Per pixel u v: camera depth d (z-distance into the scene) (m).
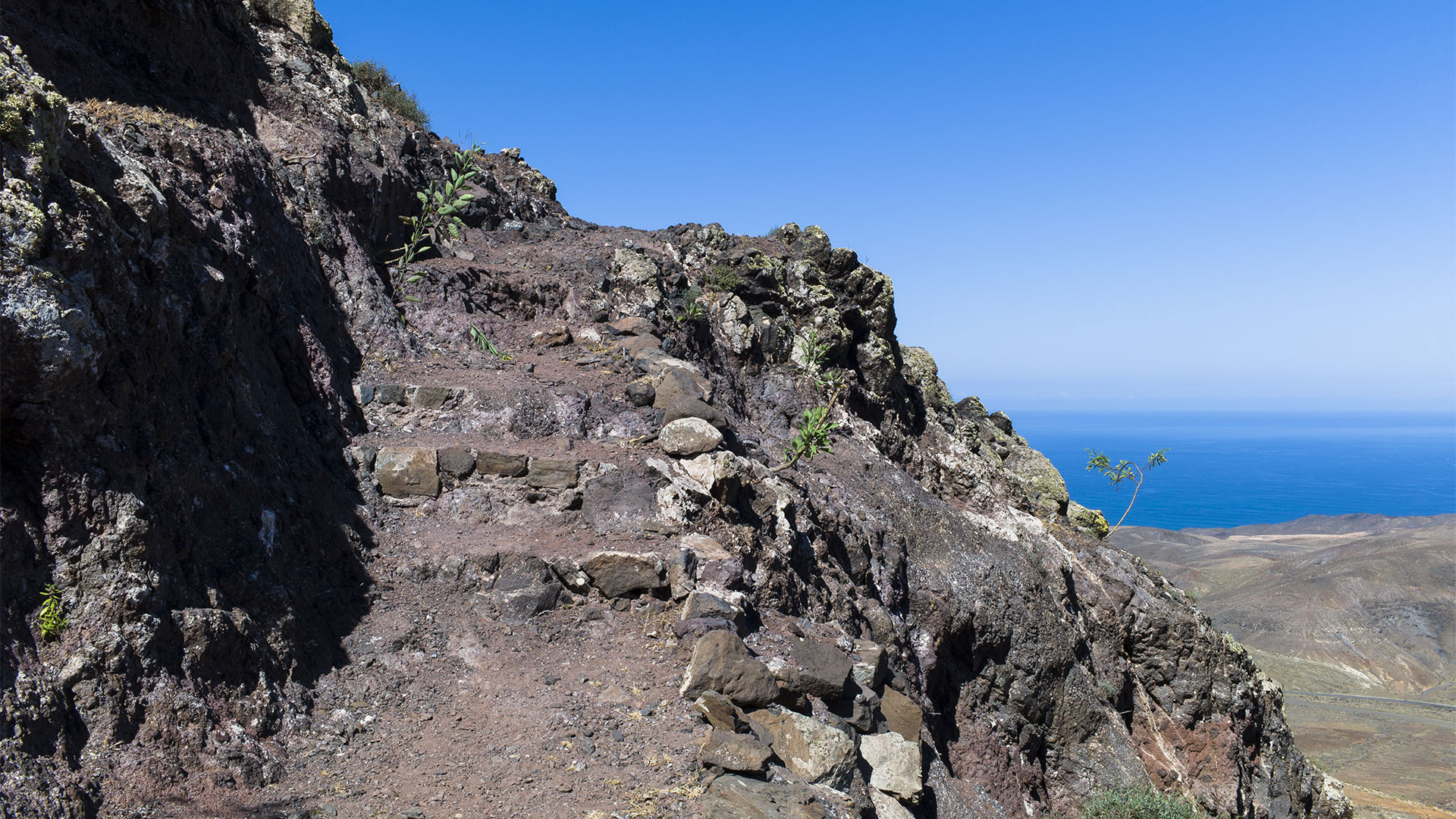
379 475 8.99
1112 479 26.03
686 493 9.59
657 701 6.91
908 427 20.27
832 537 11.98
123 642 5.24
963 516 16.30
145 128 8.69
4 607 4.82
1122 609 16.91
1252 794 16.80
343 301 11.18
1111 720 14.70
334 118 13.20
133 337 6.35
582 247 16.50
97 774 4.77
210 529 6.57
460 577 8.11
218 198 8.90
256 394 8.11
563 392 10.93
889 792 7.45
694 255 18.77
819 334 18.12
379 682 6.79
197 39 10.85
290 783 5.53
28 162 5.61
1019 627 14.34
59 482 5.32
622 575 8.28
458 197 14.84
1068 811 13.88
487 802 5.54
